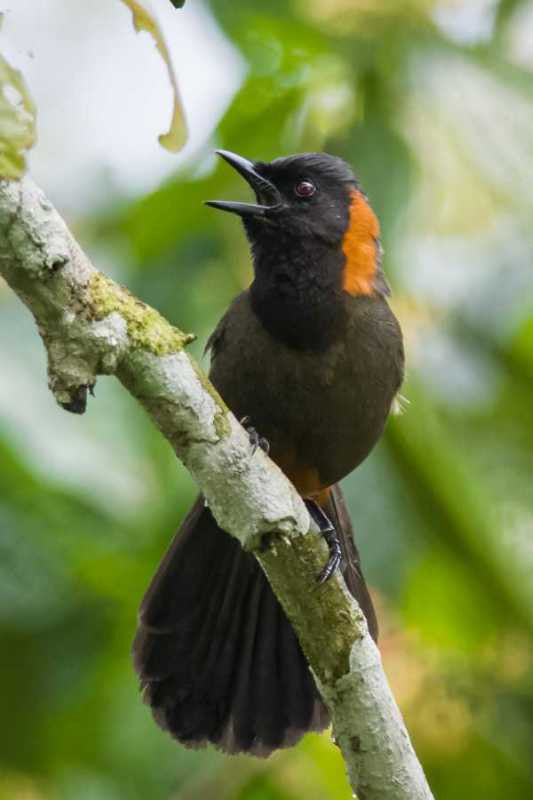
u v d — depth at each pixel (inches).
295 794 496.4
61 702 491.2
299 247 425.1
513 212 450.6
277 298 417.1
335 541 428.1
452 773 486.9
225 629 422.6
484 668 488.7
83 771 501.4
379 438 431.2
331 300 417.7
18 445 431.8
